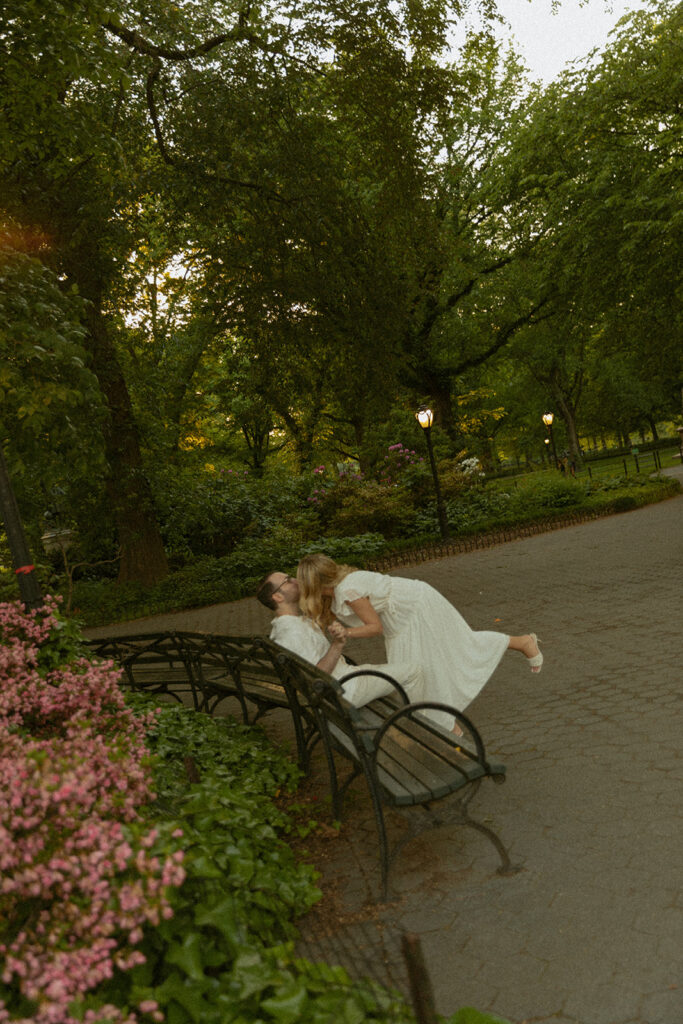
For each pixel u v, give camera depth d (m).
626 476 24.00
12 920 2.16
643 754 4.58
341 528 20.27
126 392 18.81
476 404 45.12
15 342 7.98
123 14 11.77
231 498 22.45
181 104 13.08
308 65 12.88
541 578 11.78
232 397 27.42
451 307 29.81
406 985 2.75
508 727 5.48
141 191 14.24
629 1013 2.47
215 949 2.43
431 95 13.18
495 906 3.22
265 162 12.93
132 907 1.99
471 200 27.98
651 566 11.01
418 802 3.29
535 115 23.06
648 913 2.98
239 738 5.68
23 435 9.37
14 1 8.12
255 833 3.54
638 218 20.16
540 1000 2.61
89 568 21.16
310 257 13.90
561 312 26.00
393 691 4.75
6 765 2.44
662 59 19.81
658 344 23.39
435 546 17.91
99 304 16.84
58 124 9.49
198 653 6.32
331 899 3.46
